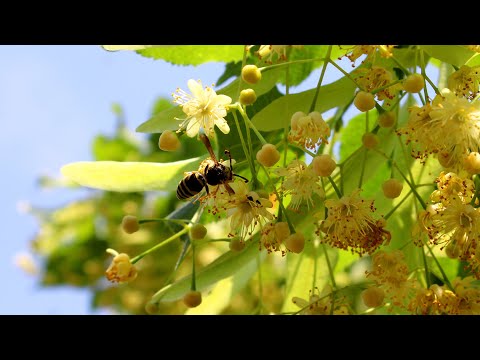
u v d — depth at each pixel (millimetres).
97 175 182
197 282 177
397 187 158
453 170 151
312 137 146
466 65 152
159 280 293
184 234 188
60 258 323
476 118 148
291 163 151
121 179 182
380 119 158
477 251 152
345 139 212
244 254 173
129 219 171
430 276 178
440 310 155
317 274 195
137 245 300
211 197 157
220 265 175
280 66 167
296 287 196
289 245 146
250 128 170
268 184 166
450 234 161
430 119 151
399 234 178
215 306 206
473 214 150
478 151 149
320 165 141
